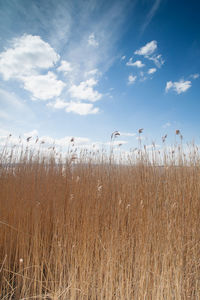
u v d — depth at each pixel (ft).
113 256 6.13
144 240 6.18
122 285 5.62
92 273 6.48
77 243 6.53
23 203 7.97
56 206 7.92
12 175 9.49
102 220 7.66
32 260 6.84
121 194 8.08
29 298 5.95
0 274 6.89
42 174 10.15
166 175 8.39
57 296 5.90
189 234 7.16
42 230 8.29
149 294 5.76
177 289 5.68
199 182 9.33
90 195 7.64
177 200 7.61
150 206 6.72
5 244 7.01
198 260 6.85
